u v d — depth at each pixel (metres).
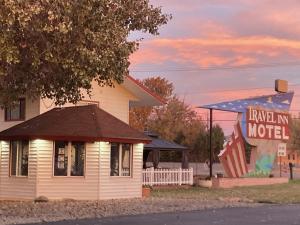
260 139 40.00
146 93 31.03
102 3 16.17
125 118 30.95
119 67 18.06
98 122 25.94
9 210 19.91
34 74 17.31
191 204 22.89
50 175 25.22
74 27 15.59
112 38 16.83
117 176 26.28
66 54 15.86
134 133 26.83
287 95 42.75
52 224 15.53
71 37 15.70
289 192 31.45
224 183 35.91
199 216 17.89
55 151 25.38
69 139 25.17
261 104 40.28
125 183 26.58
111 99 30.30
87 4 15.48
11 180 26.23
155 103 32.47
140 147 27.30
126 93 31.09
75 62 16.06
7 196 26.31
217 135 70.19
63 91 18.77
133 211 19.72
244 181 37.47
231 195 29.05
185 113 77.25
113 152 26.25
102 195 25.48
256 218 17.42
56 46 15.62
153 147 36.88
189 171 35.78
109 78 18.33
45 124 25.61
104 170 25.64
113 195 25.98
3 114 28.86
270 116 41.06
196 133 73.75
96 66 16.50
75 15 15.46
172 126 75.25
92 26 16.14
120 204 22.78
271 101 41.28
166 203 23.36
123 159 26.67
